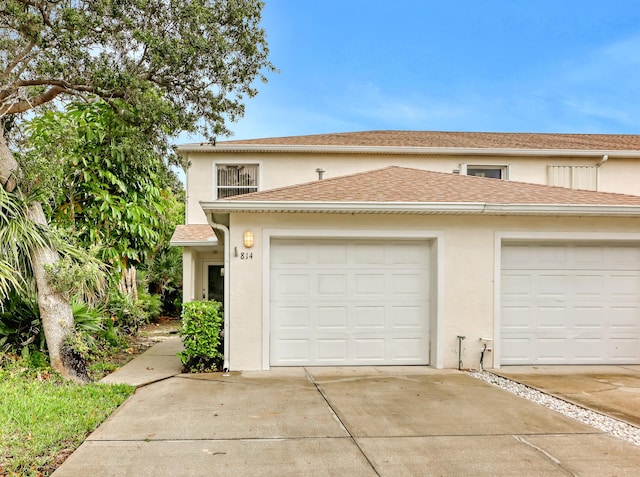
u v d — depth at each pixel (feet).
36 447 13.66
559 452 14.43
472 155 43.91
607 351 28.07
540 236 27.40
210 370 25.58
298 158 43.21
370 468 13.12
